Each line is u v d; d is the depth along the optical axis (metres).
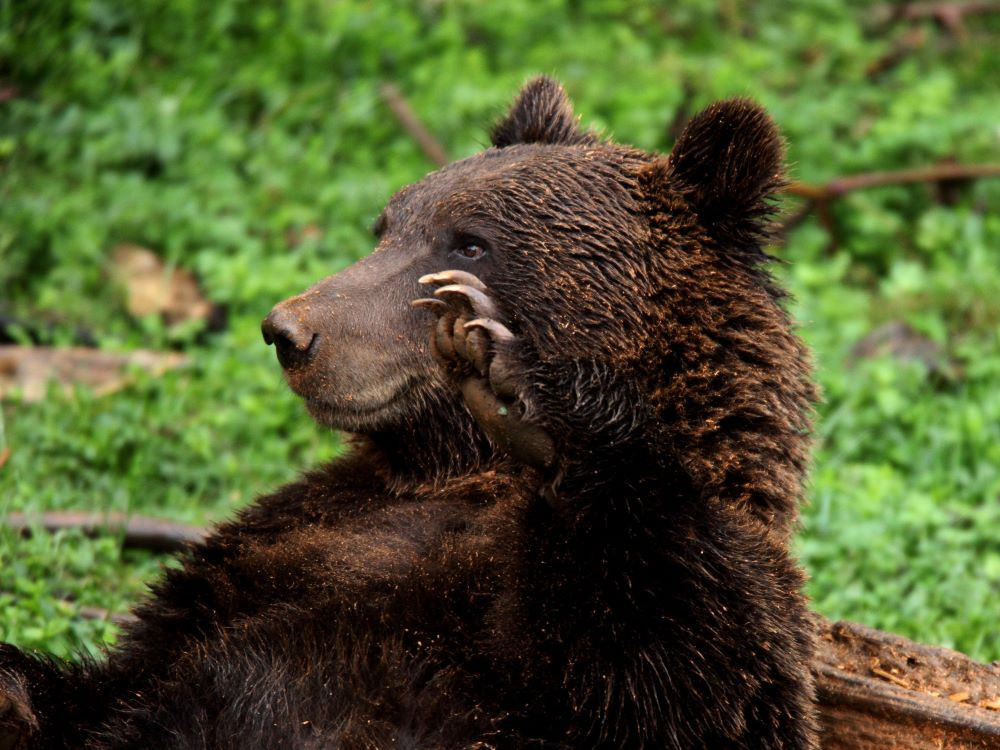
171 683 8.05
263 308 16.38
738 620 7.72
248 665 7.96
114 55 19.17
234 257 17.14
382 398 8.98
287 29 20.28
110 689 8.45
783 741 7.99
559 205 8.95
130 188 17.44
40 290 16.38
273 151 18.58
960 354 15.99
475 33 21.97
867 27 24.41
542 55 21.39
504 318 8.81
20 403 14.13
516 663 7.79
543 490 7.70
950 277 17.31
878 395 15.05
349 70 20.20
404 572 8.52
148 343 16.02
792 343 9.12
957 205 19.66
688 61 21.48
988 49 23.72
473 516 8.91
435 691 7.83
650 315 8.80
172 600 9.06
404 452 9.26
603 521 7.56
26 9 18.53
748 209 9.05
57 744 8.18
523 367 7.47
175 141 18.11
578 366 7.76
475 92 19.66
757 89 21.17
